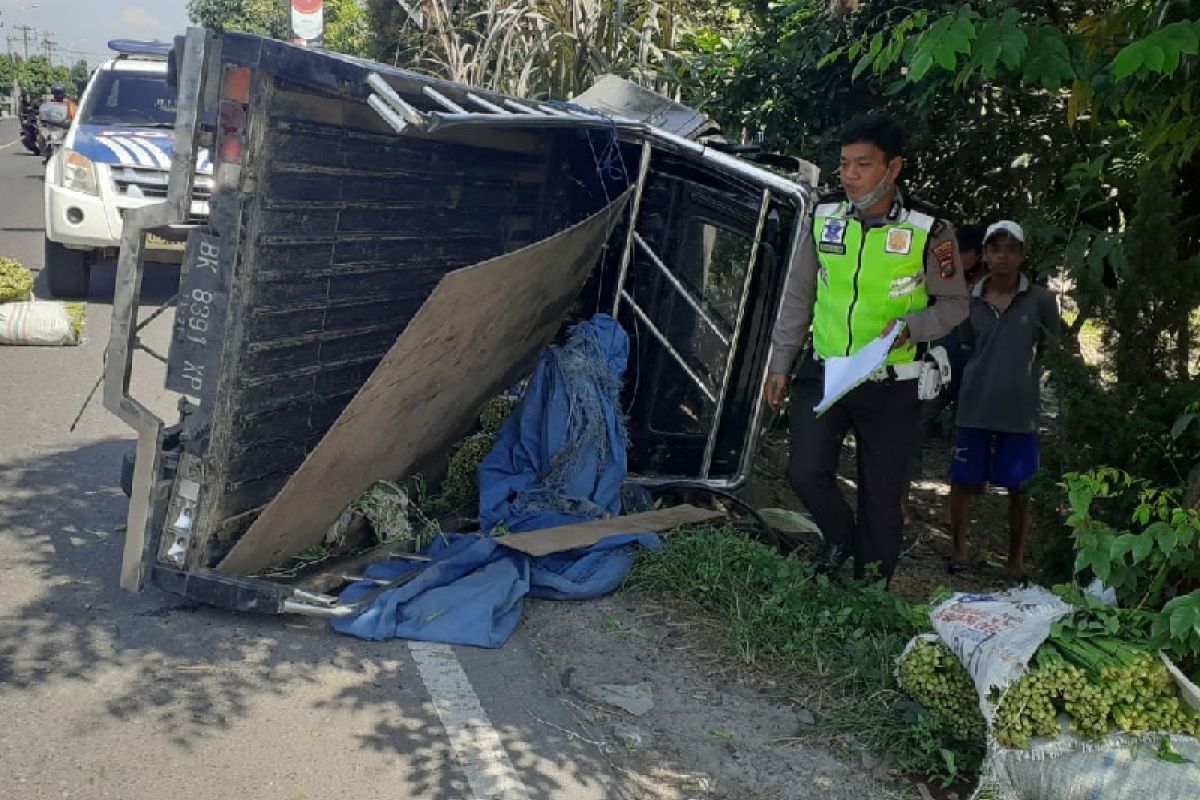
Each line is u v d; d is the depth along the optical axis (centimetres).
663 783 359
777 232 587
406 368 443
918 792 360
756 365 599
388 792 339
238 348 420
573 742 376
